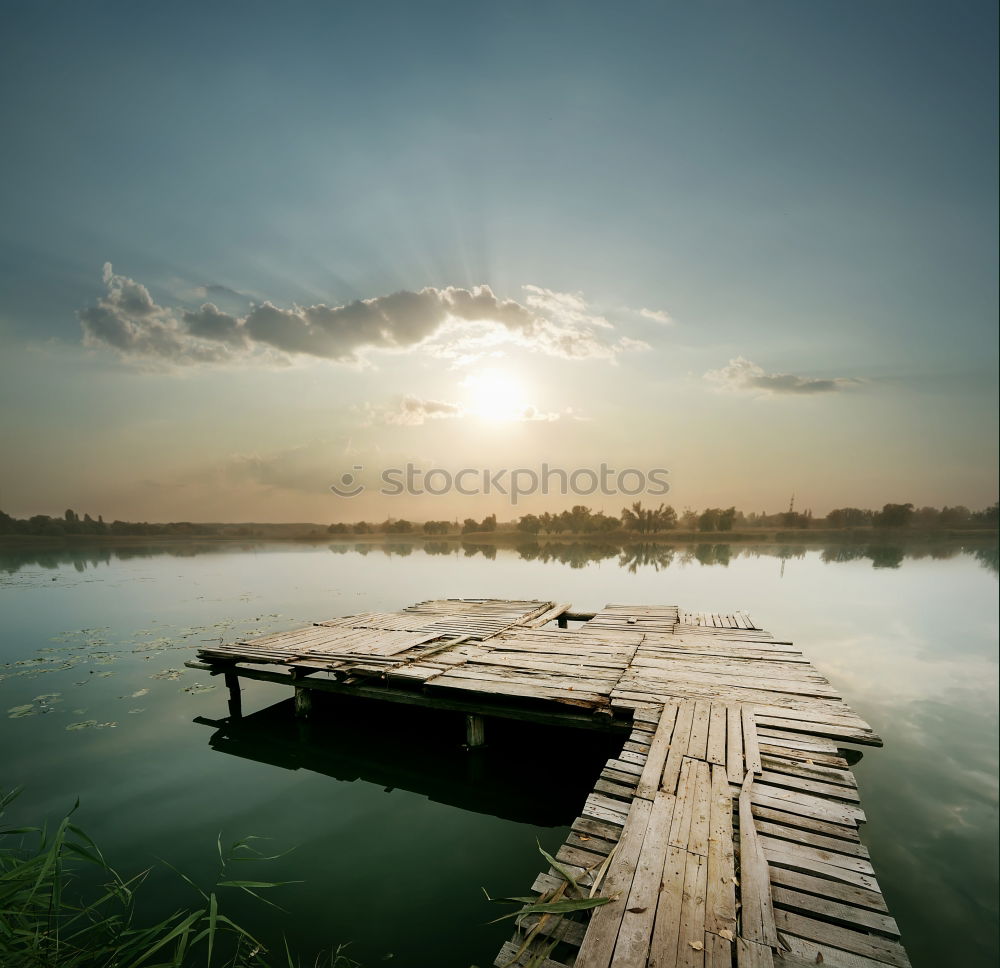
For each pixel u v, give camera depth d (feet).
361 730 29.09
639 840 12.87
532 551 173.58
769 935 9.89
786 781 15.81
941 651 45.52
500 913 15.17
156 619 53.26
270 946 13.83
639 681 25.03
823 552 181.37
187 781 23.06
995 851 19.58
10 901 11.04
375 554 158.92
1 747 25.84
